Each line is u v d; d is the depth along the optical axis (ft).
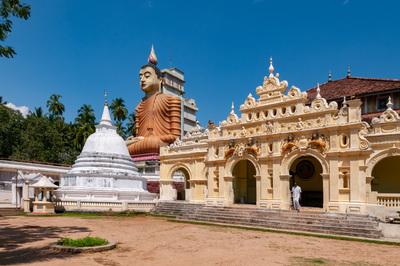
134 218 107.45
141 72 206.69
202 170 120.67
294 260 48.19
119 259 47.26
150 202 125.18
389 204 78.07
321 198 107.55
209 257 49.57
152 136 187.11
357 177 80.64
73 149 234.99
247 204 109.60
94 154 139.13
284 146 93.50
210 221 97.09
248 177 119.14
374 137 82.17
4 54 53.52
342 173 83.56
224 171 107.86
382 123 82.02
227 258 49.01
